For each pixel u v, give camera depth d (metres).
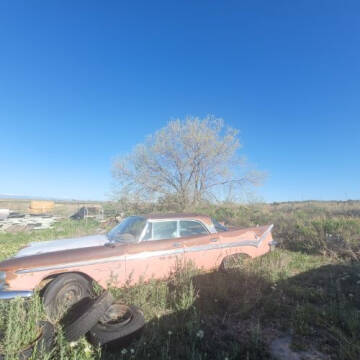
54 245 4.26
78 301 3.46
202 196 18.14
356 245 6.79
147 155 17.92
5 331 2.62
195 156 17.98
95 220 18.91
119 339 2.72
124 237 4.41
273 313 3.59
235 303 3.82
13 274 3.37
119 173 18.17
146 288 3.79
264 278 4.50
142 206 17.94
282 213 12.95
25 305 3.17
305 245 7.50
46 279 3.74
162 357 2.55
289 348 2.85
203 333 3.00
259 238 5.64
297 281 4.82
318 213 12.83
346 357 2.63
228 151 18.00
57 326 2.91
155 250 4.32
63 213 29.44
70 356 2.56
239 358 2.67
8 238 11.67
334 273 5.21
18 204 42.88
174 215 4.89
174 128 17.77
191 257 4.66
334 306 3.58
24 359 2.38
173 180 18.25
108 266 3.91
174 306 3.58
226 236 5.18
